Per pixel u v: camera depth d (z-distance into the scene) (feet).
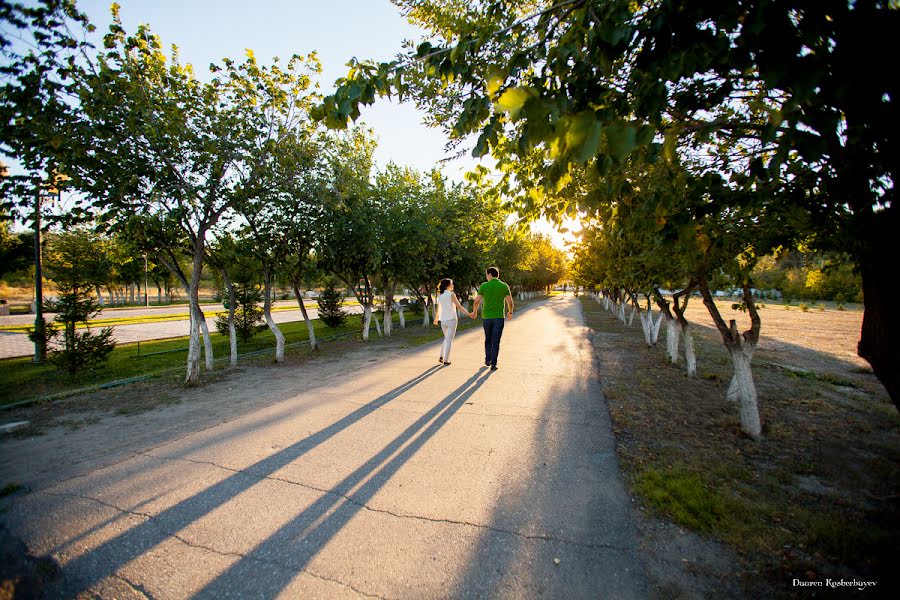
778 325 65.57
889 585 7.85
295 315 91.35
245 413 18.63
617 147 3.14
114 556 9.00
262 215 29.01
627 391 22.13
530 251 94.63
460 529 9.95
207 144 22.31
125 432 16.33
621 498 11.24
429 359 31.73
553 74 8.42
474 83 9.23
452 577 8.36
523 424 17.03
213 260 28.99
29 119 17.16
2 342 49.11
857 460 13.56
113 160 20.18
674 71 6.40
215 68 22.84
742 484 11.84
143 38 20.61
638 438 15.46
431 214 45.37
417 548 9.25
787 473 12.59
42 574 8.45
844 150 6.68
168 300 171.63
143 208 22.40
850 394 22.27
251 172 24.86
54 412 18.92
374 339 44.52
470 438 15.58
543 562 8.75
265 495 11.53
